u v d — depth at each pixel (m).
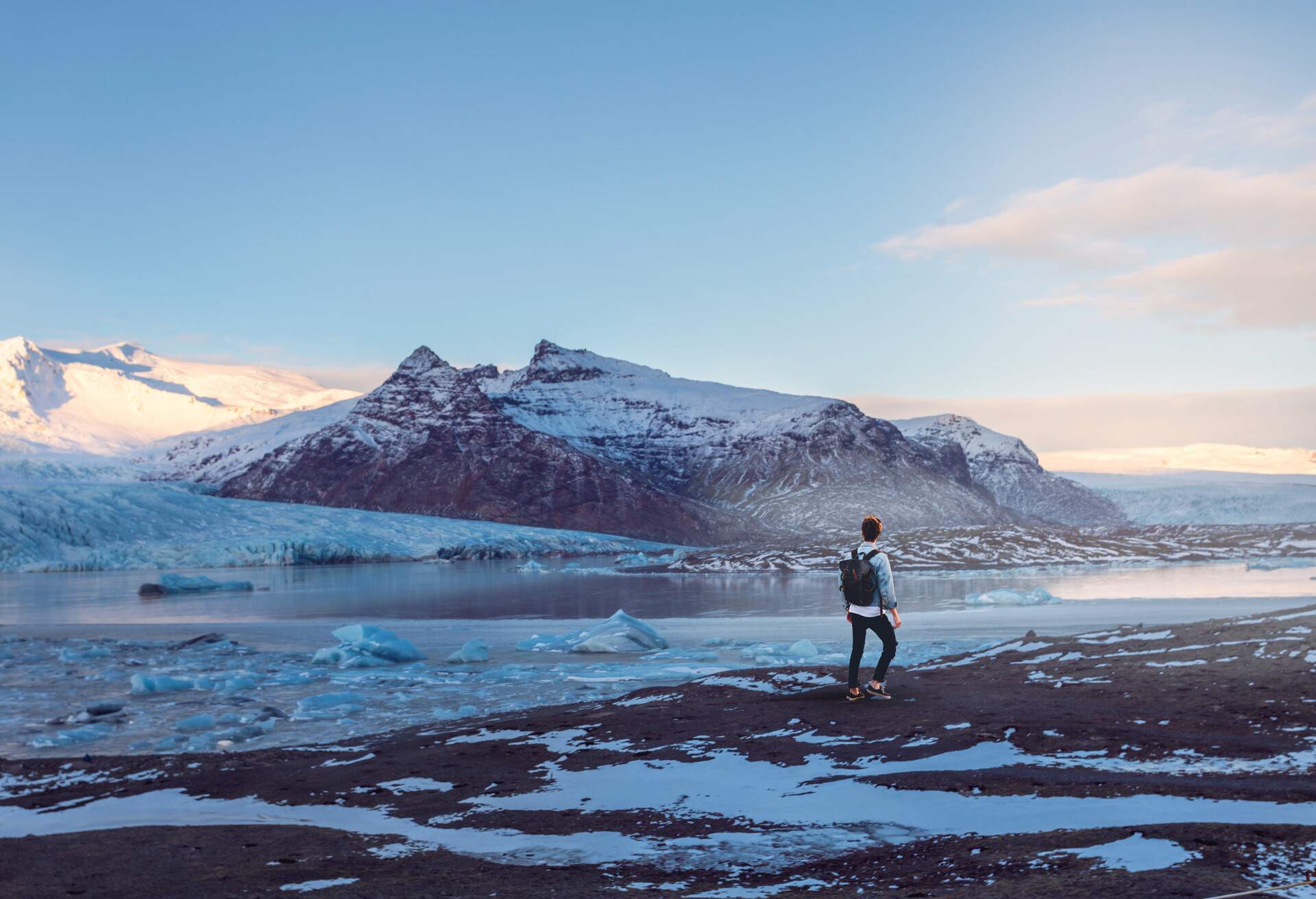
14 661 19.58
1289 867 3.78
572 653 18.78
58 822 6.35
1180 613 21.17
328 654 18.19
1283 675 8.29
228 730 11.21
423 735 9.35
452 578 51.69
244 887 4.70
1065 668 9.95
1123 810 5.00
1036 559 47.09
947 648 16.81
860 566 9.26
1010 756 6.52
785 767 6.82
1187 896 3.53
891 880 4.31
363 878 4.79
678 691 10.69
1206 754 6.08
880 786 6.05
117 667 18.27
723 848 5.13
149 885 4.81
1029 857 4.34
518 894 4.43
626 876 4.70
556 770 7.29
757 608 28.03
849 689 9.39
